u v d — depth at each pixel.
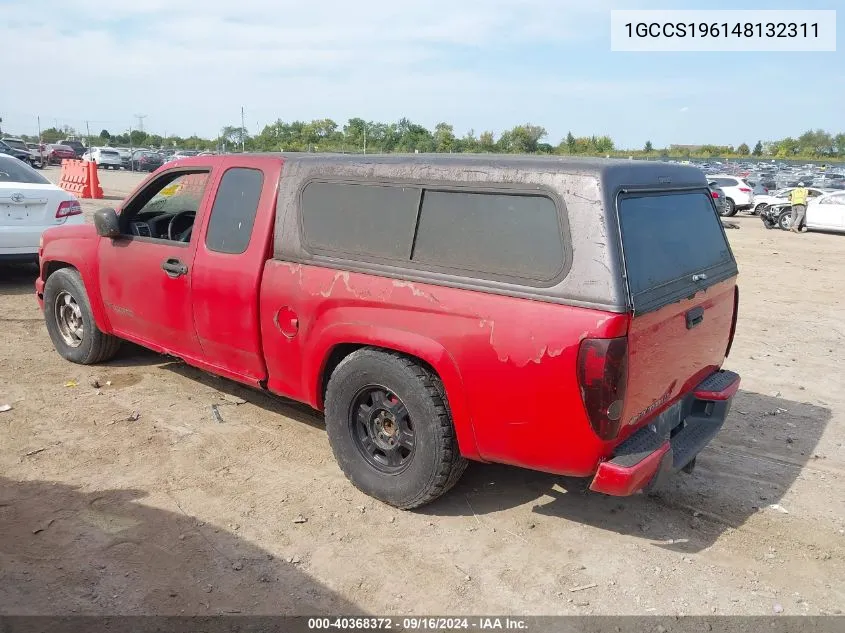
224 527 3.62
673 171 3.81
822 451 4.90
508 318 3.19
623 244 3.06
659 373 3.40
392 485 3.77
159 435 4.65
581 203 3.08
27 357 6.07
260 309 4.22
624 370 3.02
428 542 3.58
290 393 4.25
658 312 3.20
